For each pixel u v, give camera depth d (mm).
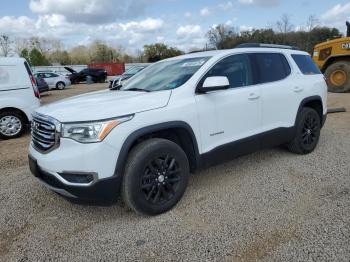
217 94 3949
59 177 3184
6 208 3842
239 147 4211
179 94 3662
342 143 5934
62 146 3160
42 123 3414
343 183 4141
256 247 2902
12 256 2932
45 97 18781
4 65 7559
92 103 3480
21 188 4430
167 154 3492
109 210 3695
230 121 4070
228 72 4180
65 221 3506
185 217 3467
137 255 2875
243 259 2754
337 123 7684
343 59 13648
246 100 4219
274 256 2770
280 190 4016
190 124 3650
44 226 3420
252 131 4367
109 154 3109
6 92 7566
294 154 5355
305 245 2891
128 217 3523
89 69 34344
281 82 4793
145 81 4348
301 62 5375
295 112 4992
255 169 4754
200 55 4359
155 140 3447
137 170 3271
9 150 6598
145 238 3119
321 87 5500
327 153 5375
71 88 26516
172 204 3600
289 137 4980
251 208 3594
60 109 3412
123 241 3088
